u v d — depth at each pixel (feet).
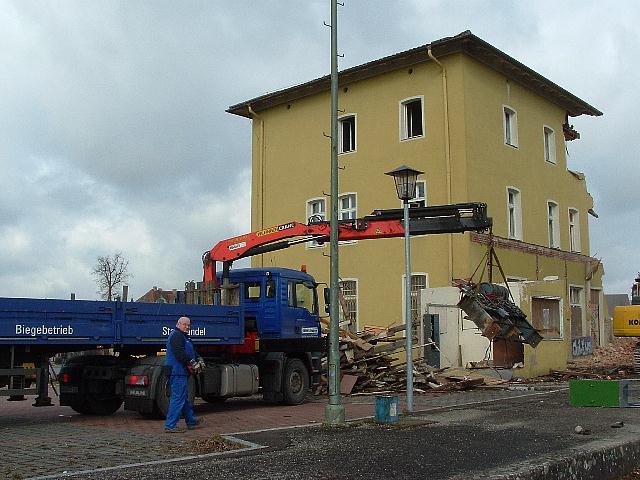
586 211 114.73
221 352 50.78
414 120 91.97
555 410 42.93
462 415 41.11
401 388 61.82
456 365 74.90
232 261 57.88
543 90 102.22
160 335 45.03
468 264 82.28
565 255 103.35
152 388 42.83
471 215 56.39
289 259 100.99
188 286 55.31
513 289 75.36
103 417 45.93
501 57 89.56
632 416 39.55
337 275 39.78
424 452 28.30
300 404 53.88
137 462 27.78
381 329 73.56
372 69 93.61
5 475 25.38
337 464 25.90
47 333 39.58
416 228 54.08
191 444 32.30
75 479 23.94
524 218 95.66
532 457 26.50
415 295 86.74
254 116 109.60
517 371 70.95
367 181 94.58
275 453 28.63
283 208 104.94
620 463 28.94
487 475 23.22
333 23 41.52
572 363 83.46
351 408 47.80
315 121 102.12
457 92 86.53
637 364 78.84
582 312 106.63
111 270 134.72
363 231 55.62
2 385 39.22
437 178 87.30
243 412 48.03
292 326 54.24
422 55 88.69
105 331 42.19
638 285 79.92
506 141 94.27
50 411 50.85
